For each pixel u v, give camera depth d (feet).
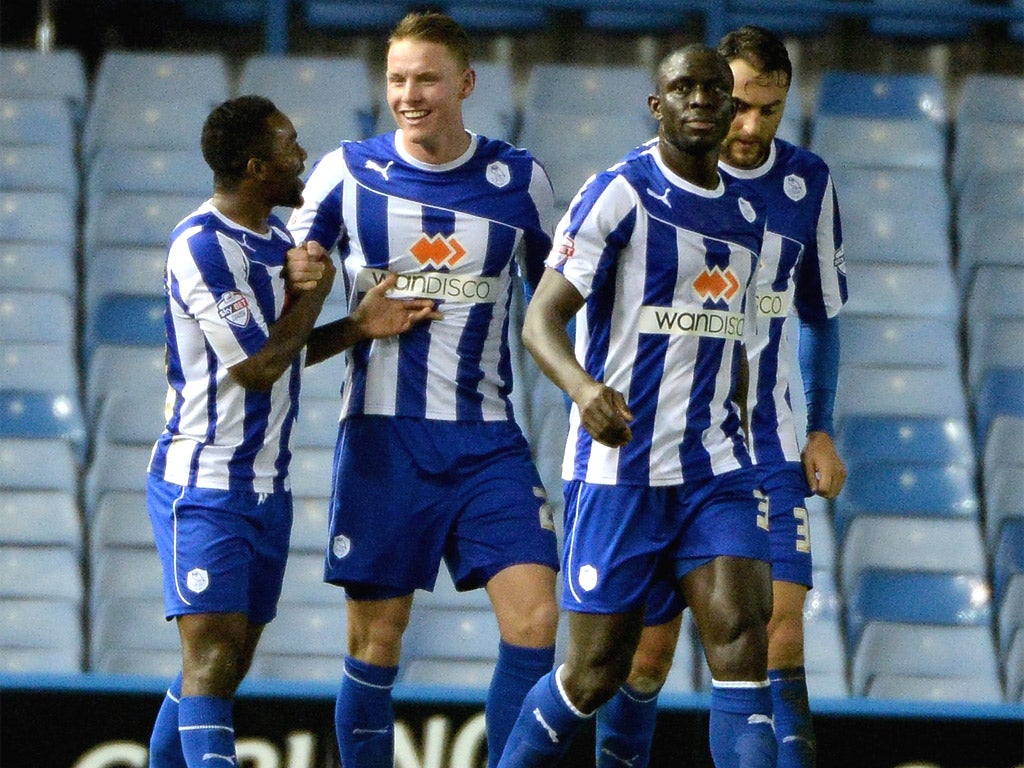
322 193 50.55
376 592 50.39
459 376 49.85
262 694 58.59
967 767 58.95
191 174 98.48
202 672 46.57
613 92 105.40
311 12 110.01
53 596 79.82
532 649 48.29
